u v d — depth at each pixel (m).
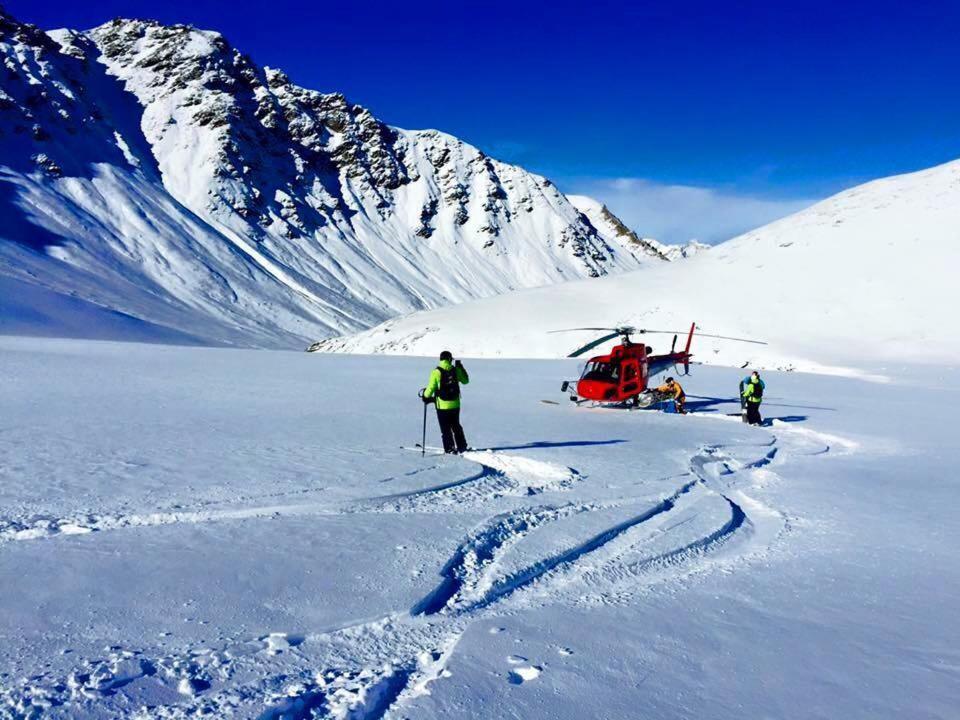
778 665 3.90
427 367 39.50
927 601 5.09
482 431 14.23
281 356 47.91
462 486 8.55
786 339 61.59
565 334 68.25
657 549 6.36
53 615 4.14
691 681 3.65
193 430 12.48
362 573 5.11
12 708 3.06
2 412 13.93
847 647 4.19
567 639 4.16
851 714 3.35
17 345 42.00
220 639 3.90
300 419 14.80
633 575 5.65
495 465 10.50
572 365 47.25
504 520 6.94
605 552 6.25
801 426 17.91
